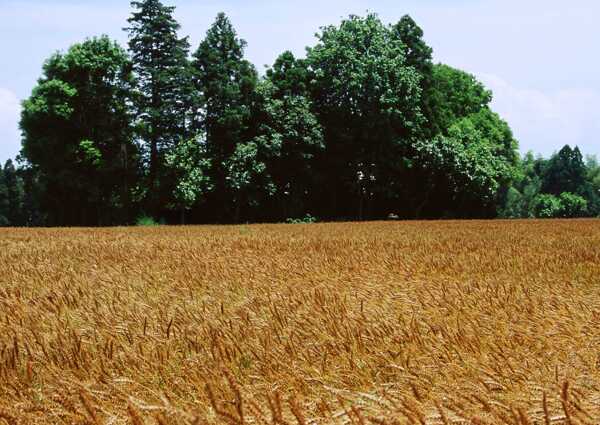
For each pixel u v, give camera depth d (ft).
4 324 18.83
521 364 13.14
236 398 9.55
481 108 256.32
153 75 178.29
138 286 27.50
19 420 10.39
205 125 185.26
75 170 171.83
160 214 181.37
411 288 26.09
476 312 19.69
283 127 187.32
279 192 195.31
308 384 11.99
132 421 9.41
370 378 12.59
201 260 40.42
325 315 19.20
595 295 23.93
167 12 183.21
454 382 11.73
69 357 14.33
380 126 189.47
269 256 43.52
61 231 99.19
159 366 13.43
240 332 16.78
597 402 10.12
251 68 191.62
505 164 231.50
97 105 176.86
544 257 40.73
